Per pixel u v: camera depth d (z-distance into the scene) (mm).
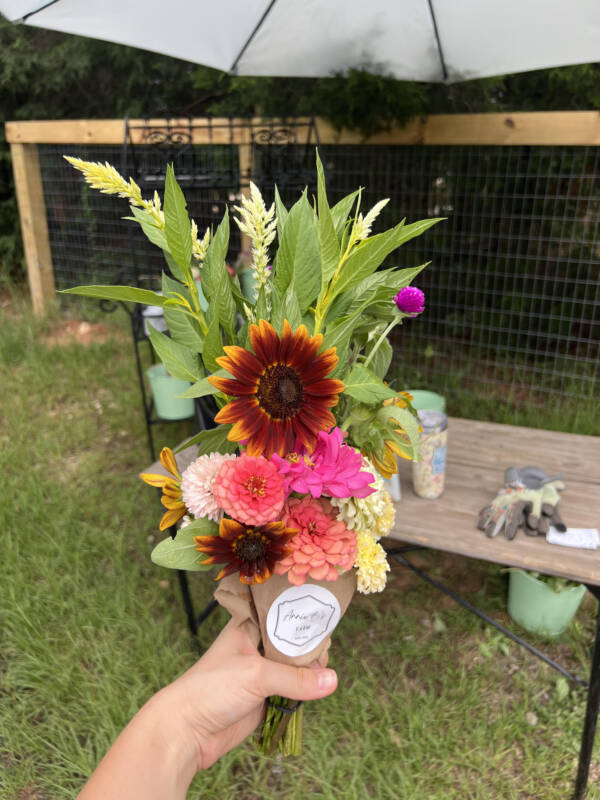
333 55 2631
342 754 1731
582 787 1590
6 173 5711
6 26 4945
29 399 3650
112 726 1754
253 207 741
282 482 604
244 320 761
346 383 703
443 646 2062
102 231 5102
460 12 2221
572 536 1492
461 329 4441
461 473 1820
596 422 3379
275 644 742
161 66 4930
